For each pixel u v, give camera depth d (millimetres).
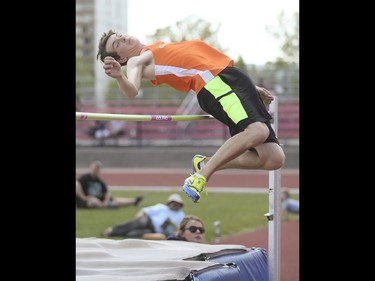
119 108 68562
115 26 90688
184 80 12148
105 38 12523
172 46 12305
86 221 29172
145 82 70438
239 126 11375
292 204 29828
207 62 11984
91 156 59250
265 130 11383
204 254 12734
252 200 37562
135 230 24297
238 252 13531
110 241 14070
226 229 26734
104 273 11180
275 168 12148
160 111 67312
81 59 84688
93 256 12578
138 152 59906
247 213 31844
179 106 67875
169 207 24344
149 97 69875
